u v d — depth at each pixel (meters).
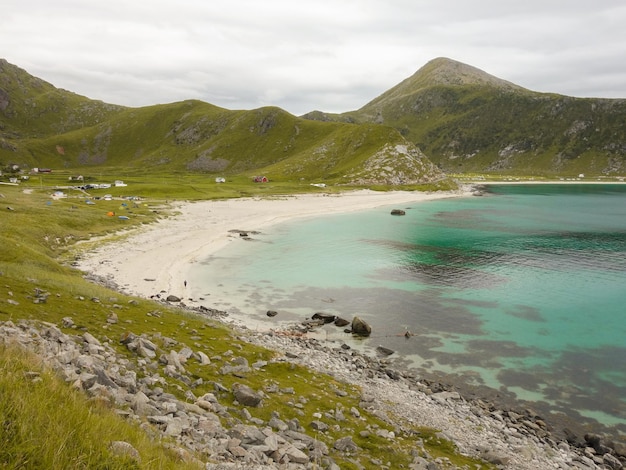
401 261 80.25
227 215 126.12
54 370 12.98
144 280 59.97
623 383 38.22
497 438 26.69
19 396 9.31
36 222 77.31
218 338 31.30
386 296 60.38
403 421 24.59
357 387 28.94
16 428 8.52
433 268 75.88
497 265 78.75
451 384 37.22
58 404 10.15
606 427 31.69
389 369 38.47
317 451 16.44
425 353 43.38
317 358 36.94
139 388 16.48
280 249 86.81
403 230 113.69
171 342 25.86
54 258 65.56
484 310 55.91
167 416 14.23
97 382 14.30
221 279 65.25
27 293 29.31
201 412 16.14
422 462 18.44
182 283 61.62
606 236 109.75
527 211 161.00
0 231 66.19
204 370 22.69
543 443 28.25
